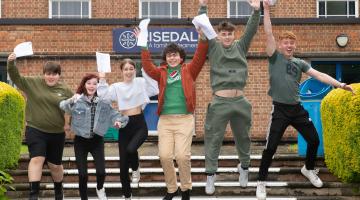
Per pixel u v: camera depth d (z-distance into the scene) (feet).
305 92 32.45
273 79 25.90
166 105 23.63
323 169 29.55
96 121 23.94
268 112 44.19
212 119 25.16
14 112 29.91
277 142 25.71
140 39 24.04
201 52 24.03
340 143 27.61
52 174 25.58
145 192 28.45
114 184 28.86
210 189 25.72
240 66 24.97
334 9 49.03
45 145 24.44
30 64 43.86
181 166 23.15
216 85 25.00
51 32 44.04
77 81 43.98
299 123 26.18
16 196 28.50
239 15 48.65
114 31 44.01
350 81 47.34
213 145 25.41
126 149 25.08
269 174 29.68
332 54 44.78
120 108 25.31
